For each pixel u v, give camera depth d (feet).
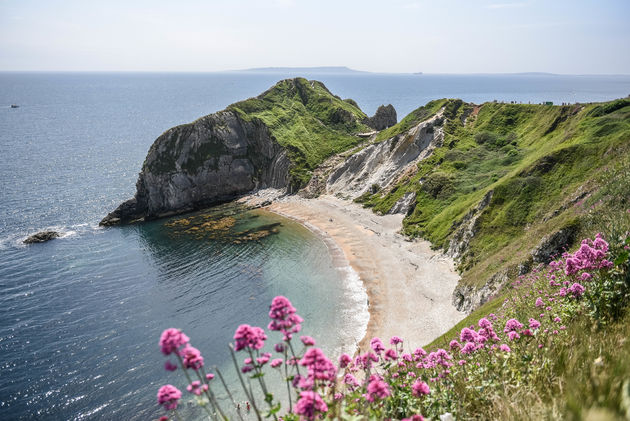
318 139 428.15
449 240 209.67
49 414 115.55
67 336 152.56
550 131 268.62
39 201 338.34
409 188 288.30
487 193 205.36
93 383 127.03
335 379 21.21
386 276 194.59
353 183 344.49
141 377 129.18
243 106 441.27
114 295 185.78
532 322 34.68
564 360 24.14
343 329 152.25
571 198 154.30
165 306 174.91
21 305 176.65
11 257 230.27
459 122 344.08
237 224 289.74
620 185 113.60
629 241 36.88
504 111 326.44
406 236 243.19
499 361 29.35
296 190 363.76
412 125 367.45
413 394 24.91
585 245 38.93
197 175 362.12
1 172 431.43
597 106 239.50
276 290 187.83
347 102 563.89
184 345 18.53
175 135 362.53
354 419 17.97
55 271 212.02
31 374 131.44
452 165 286.25
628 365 16.96
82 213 315.37
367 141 416.46
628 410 12.87
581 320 30.66
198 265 219.61
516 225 177.27
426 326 146.72
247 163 393.70
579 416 14.66
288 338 21.18
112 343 147.95
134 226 291.79
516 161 260.21
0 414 115.75
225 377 126.21
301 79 532.32
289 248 240.53
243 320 162.81
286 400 108.58
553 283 60.90
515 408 19.99
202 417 108.88
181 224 294.25
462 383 29.30
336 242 245.65
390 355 28.22
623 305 30.12
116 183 408.67
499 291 129.08
